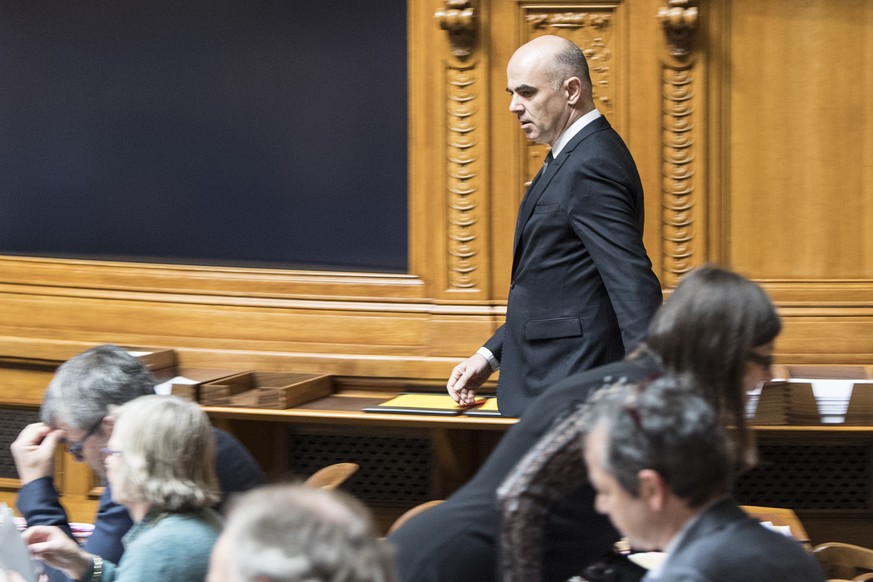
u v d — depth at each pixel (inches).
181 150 544.7
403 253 525.3
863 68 490.3
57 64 552.1
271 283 528.1
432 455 508.1
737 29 491.2
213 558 137.8
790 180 495.5
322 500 136.7
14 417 541.6
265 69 533.6
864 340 493.4
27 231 558.9
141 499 246.7
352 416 464.8
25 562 250.8
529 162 503.8
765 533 184.4
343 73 526.0
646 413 181.6
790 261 498.6
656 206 497.4
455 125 506.0
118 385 286.7
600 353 370.0
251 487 293.4
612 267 355.3
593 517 244.2
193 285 534.6
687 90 492.1
